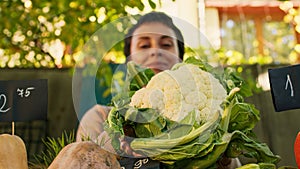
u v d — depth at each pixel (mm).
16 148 622
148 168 607
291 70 760
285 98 752
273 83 764
